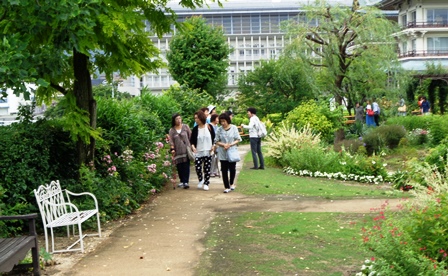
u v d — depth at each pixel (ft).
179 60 112.37
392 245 16.78
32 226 20.45
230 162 40.09
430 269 16.03
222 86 124.16
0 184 25.94
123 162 35.24
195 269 20.48
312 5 88.94
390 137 68.23
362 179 47.21
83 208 28.76
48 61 25.72
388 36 88.63
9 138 27.45
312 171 51.11
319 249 22.52
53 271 20.92
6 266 17.20
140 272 20.36
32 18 23.43
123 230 27.94
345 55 89.81
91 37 26.30
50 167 29.78
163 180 43.01
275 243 23.81
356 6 90.53
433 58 159.53
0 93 22.22
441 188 24.31
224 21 221.25
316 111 78.79
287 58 91.15
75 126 29.14
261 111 119.96
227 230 26.91
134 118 39.09
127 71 30.63
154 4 33.58
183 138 42.14
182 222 29.50
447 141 47.29
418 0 163.63
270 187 41.78
